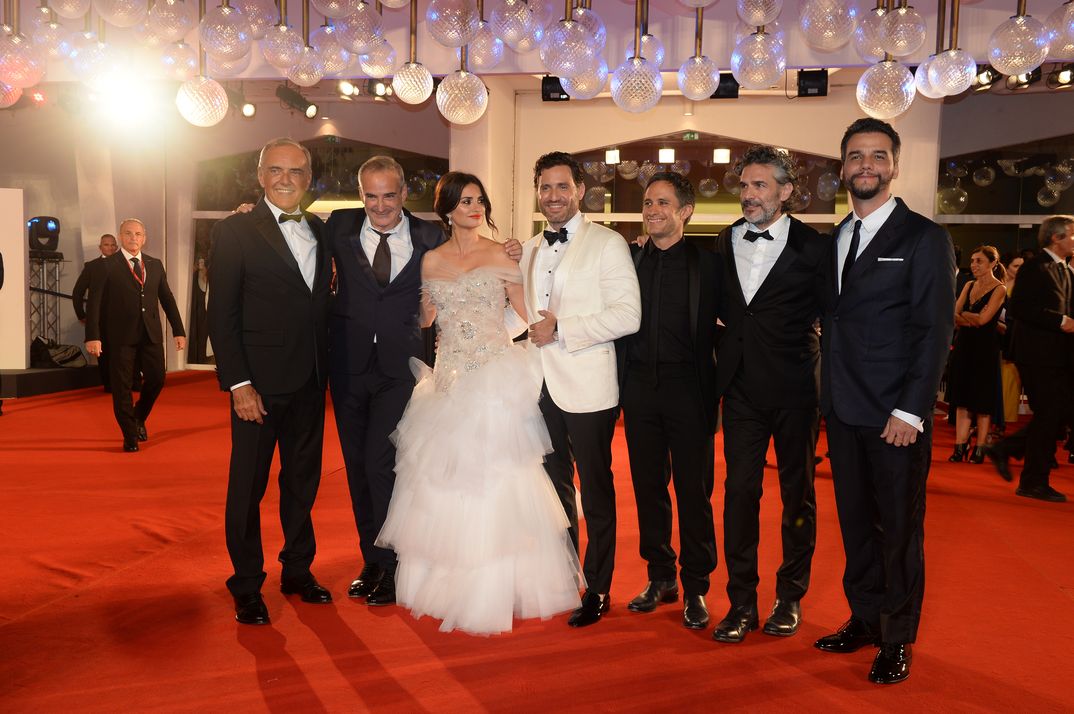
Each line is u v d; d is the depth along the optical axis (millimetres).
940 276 2707
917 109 9047
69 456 6332
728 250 3152
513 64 6910
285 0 5176
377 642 3027
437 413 3262
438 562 3184
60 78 6895
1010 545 4395
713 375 3174
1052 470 6590
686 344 3146
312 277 3336
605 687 2688
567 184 3215
